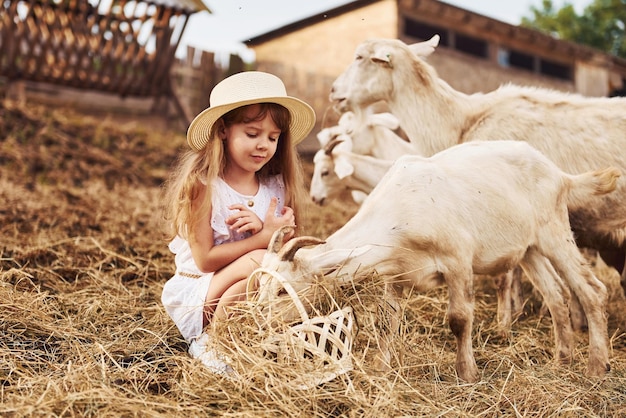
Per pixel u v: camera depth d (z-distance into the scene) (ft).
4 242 16.84
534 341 12.32
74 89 39.17
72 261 15.96
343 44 39.96
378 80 16.14
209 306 10.31
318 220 23.44
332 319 9.12
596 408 9.75
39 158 28.55
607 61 51.70
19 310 11.59
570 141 14.53
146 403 8.33
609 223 13.76
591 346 11.16
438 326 13.17
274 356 9.50
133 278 15.58
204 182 10.32
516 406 9.52
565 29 107.55
